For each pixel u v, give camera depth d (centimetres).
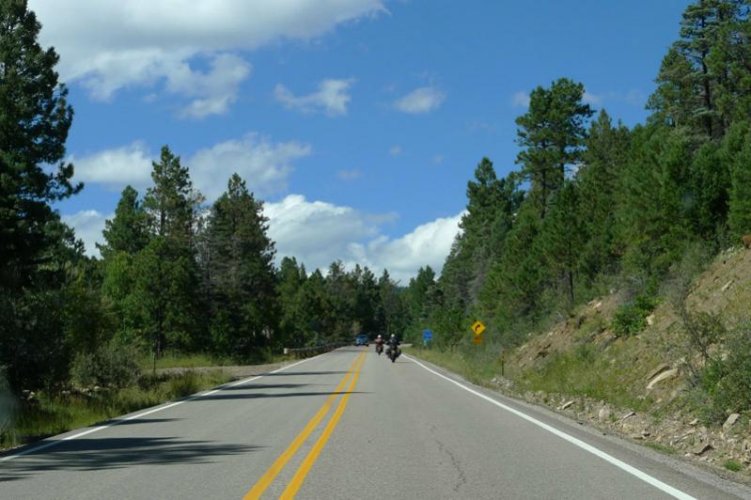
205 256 7175
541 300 4556
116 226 8688
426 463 1085
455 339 7238
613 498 844
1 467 1105
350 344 15812
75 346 2569
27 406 1889
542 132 7381
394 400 2189
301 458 1135
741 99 4250
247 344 6931
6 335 2186
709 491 880
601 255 3894
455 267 10544
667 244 2770
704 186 2702
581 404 1992
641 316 2486
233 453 1199
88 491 915
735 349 1413
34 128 3322
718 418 1380
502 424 1580
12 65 3312
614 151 5697
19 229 3056
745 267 2127
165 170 8050
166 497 870
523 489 895
